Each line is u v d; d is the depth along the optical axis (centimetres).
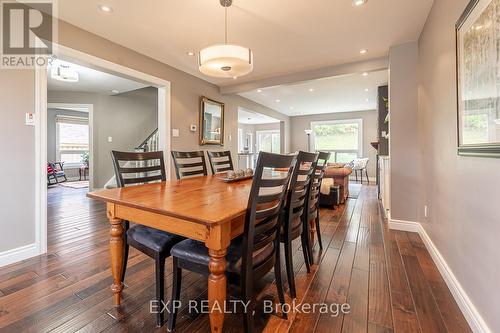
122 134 637
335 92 579
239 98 592
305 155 168
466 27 146
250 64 213
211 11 236
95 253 232
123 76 327
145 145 612
